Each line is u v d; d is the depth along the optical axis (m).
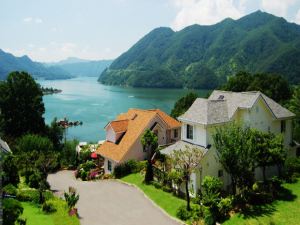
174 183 38.03
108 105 185.25
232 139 33.31
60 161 63.19
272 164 36.56
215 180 34.00
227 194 36.53
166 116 59.34
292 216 29.89
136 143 51.78
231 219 30.36
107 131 57.31
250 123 40.25
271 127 43.22
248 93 41.97
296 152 47.25
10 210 25.42
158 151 47.06
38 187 42.09
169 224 30.31
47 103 196.75
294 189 36.91
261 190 34.94
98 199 37.69
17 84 77.06
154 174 43.38
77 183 47.41
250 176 34.19
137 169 49.56
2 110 75.12
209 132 38.53
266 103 41.44
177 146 41.91
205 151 37.53
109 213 33.09
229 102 42.38
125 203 36.19
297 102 66.88
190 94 89.19
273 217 29.77
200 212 31.30
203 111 39.84
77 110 166.12
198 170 36.81
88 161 58.75
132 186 43.25
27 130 75.69
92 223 30.38
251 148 33.41
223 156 33.19
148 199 37.41
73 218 30.38
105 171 53.78
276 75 92.94
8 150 50.00
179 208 32.38
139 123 55.09
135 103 194.12
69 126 124.25
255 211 31.38
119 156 50.56
